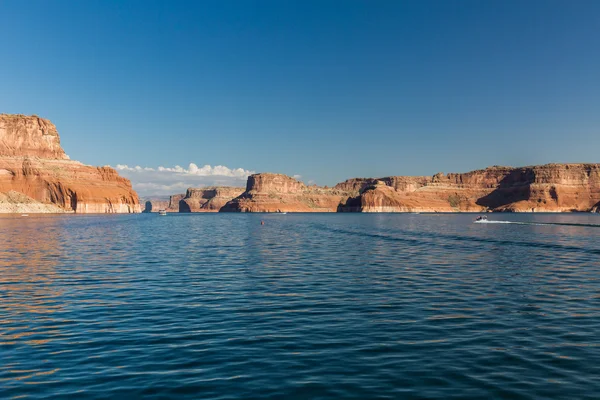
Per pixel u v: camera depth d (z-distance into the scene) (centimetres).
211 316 2236
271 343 1797
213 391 1347
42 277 3456
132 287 3038
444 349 1716
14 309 2394
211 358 1628
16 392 1348
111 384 1403
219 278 3428
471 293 2825
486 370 1500
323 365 1554
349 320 2153
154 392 1341
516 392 1329
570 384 1383
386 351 1695
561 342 1797
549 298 2667
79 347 1759
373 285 3117
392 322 2114
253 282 3247
